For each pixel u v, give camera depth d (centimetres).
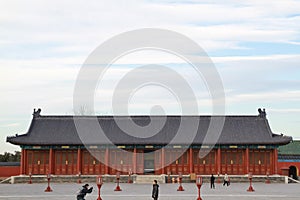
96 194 7188
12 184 9944
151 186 9106
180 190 7962
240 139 10962
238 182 10519
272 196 6862
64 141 10850
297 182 10481
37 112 11588
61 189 8288
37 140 10825
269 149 10900
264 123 11481
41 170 10775
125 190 7994
